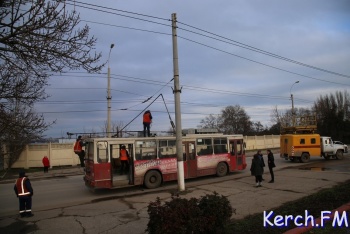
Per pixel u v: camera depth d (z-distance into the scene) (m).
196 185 16.69
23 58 5.68
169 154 17.67
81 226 9.27
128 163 16.81
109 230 8.69
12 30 5.25
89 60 6.32
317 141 29.16
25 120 7.47
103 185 15.55
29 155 31.91
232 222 8.20
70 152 33.62
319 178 17.03
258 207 10.47
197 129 20.38
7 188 20.38
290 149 28.89
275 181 16.53
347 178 16.77
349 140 72.62
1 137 7.69
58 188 18.28
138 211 10.92
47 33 5.57
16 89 6.42
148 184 16.73
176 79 15.12
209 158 19.67
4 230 9.27
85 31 6.10
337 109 75.81
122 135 20.19
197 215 6.04
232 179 18.45
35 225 9.68
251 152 48.41
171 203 6.08
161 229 5.65
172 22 15.27
